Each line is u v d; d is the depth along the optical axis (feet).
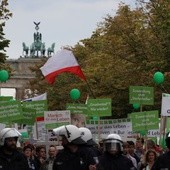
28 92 402.31
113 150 61.00
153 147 95.09
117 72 211.41
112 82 213.25
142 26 202.39
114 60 213.87
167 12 188.34
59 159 59.72
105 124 119.24
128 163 61.31
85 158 59.77
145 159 80.07
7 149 58.65
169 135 61.62
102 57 228.02
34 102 118.11
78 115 120.57
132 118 108.58
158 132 120.26
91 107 114.83
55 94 299.38
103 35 255.09
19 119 107.04
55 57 123.85
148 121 108.47
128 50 206.69
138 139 116.26
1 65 184.65
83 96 259.39
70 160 59.52
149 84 193.77
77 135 59.72
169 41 190.39
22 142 125.39
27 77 539.70
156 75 134.31
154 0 197.16
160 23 190.29
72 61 123.85
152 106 197.26
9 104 102.83
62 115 111.75
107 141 61.26
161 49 192.95
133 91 115.34
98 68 229.04
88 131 67.97
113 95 219.00
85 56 300.40
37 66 360.28
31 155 87.04
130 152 96.27
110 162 61.11
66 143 59.77
